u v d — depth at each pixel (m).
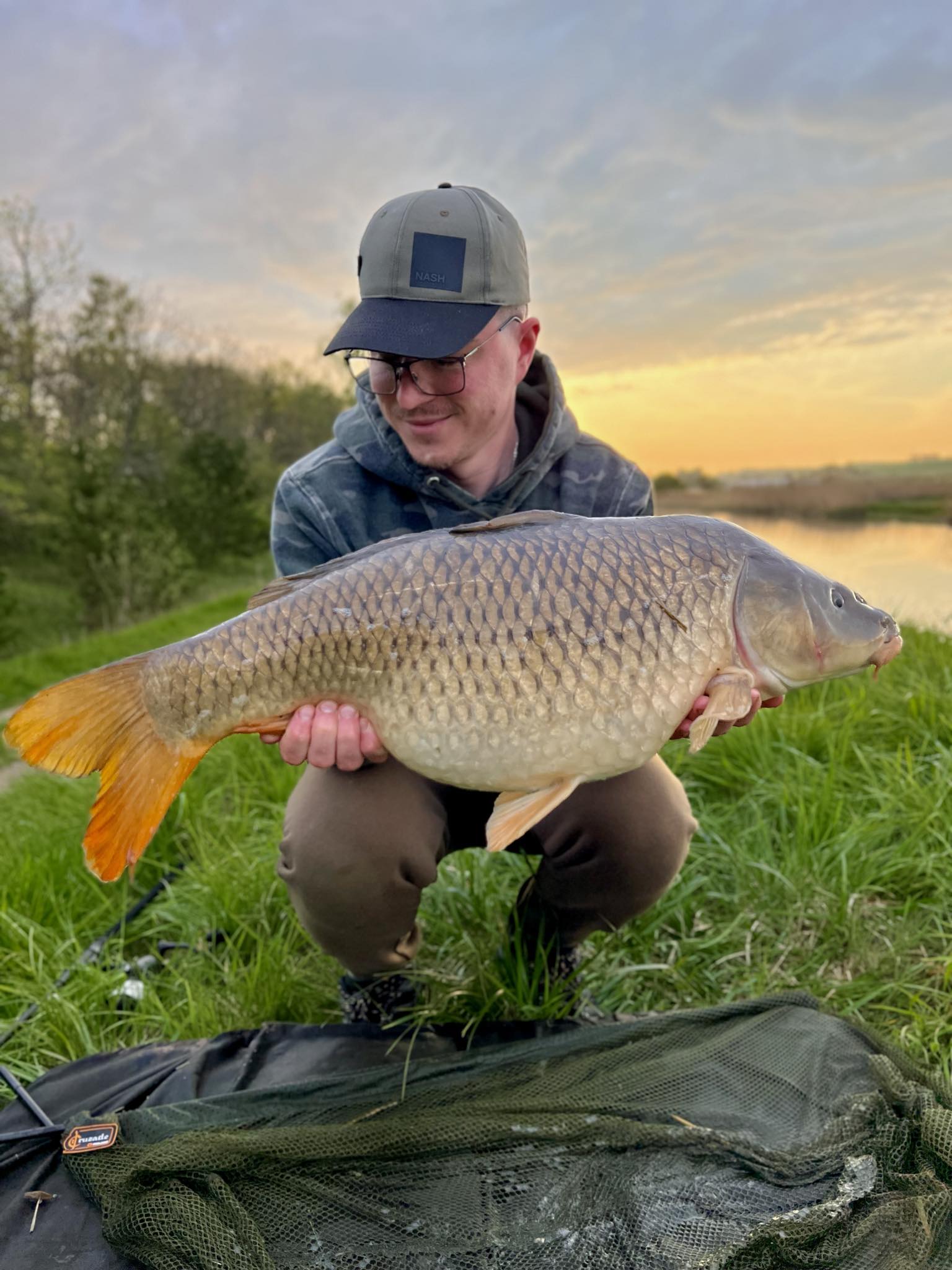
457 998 2.18
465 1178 1.56
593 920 2.14
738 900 2.64
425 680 1.71
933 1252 1.36
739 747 3.41
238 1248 1.38
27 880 2.92
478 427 2.03
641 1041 1.88
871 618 1.80
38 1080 1.97
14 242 23.88
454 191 2.00
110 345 26.38
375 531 2.16
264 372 34.69
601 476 2.21
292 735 1.76
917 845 2.73
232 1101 1.77
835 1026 1.89
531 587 1.70
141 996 2.38
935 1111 1.51
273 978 2.30
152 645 11.30
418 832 1.93
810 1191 1.52
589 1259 1.41
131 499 22.84
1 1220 1.56
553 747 1.70
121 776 1.75
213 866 2.89
